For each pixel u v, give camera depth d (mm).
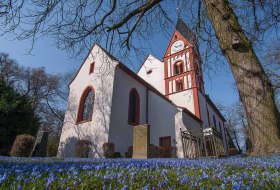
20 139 11180
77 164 3605
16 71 30234
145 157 11344
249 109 4324
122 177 2088
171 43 30953
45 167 2842
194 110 24891
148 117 20609
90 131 16250
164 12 8047
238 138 48094
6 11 5227
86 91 18922
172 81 28375
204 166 3191
